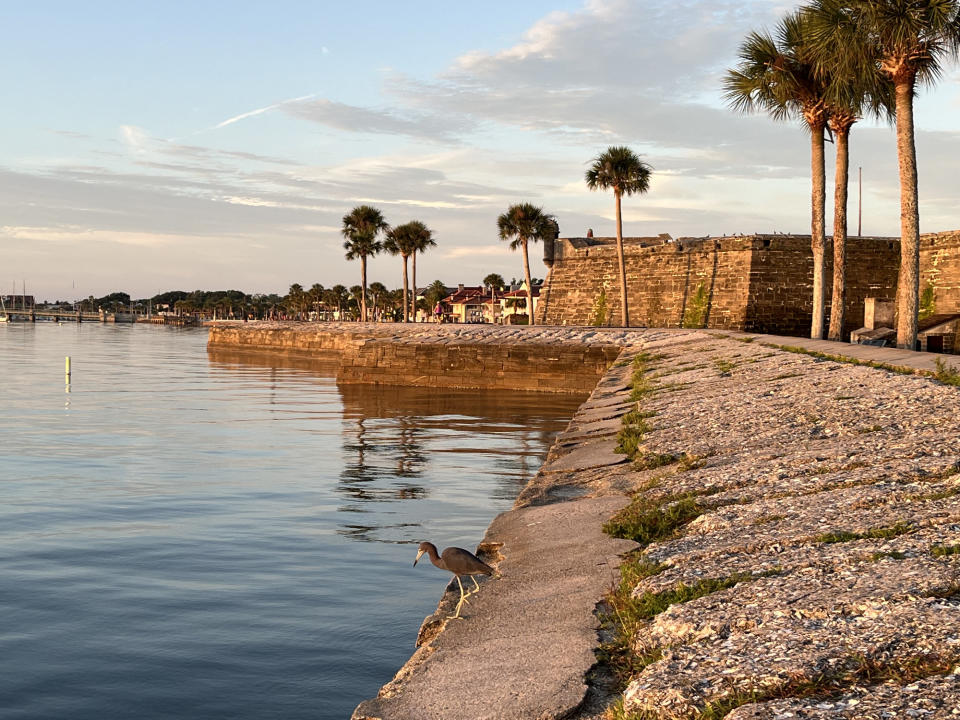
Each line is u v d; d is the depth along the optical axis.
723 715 4.36
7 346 125.31
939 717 3.98
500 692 5.46
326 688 9.26
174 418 38.16
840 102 37.19
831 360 25.20
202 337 199.88
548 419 37.78
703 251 71.56
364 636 10.86
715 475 11.25
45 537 16.44
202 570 14.05
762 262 67.62
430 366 54.66
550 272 88.62
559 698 5.18
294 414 39.91
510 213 90.12
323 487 21.72
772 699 4.45
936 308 59.34
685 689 4.68
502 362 53.00
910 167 32.97
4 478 23.14
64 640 10.76
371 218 122.38
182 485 22.08
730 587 6.47
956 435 11.41
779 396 18.80
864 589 5.88
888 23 31.20
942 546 6.57
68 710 8.72
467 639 6.70
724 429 15.42
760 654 5.02
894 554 6.55
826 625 5.36
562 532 9.91
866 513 8.08
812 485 9.68
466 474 23.66
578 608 6.97
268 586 13.10
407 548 15.53
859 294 67.31
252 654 10.23
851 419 14.45
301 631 11.04
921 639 4.90
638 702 4.67
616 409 23.14
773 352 30.42
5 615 11.74
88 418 38.00
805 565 6.67
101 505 19.52
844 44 32.66
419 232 119.19
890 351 28.17
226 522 17.75
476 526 17.36
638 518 9.50
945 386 16.45
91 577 13.64
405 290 120.62
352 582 13.31
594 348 51.00
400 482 22.42
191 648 10.47
